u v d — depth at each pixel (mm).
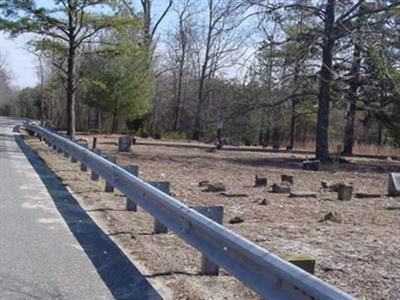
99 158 12250
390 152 42312
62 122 61188
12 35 30906
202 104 55812
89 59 45469
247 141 49844
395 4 24281
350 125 39406
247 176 17938
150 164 20547
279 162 25297
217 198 12414
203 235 6023
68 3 30078
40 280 5855
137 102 47562
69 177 14039
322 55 26156
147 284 5875
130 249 7254
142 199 8562
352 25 25234
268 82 28141
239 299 5512
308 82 27016
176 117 60594
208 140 48562
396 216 11180
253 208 11195
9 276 5938
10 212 9242
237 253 5180
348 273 6645
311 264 5145
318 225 9625
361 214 11219
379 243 8359
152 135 50812
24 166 16344
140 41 42656
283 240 8242
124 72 46344
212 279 6137
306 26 26812
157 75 56438
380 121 38219
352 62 27672
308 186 16031
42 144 26031
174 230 6719
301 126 57094
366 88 31094
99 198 11109
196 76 63469
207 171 19000
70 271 6207
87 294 5500
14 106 101250
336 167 24484
